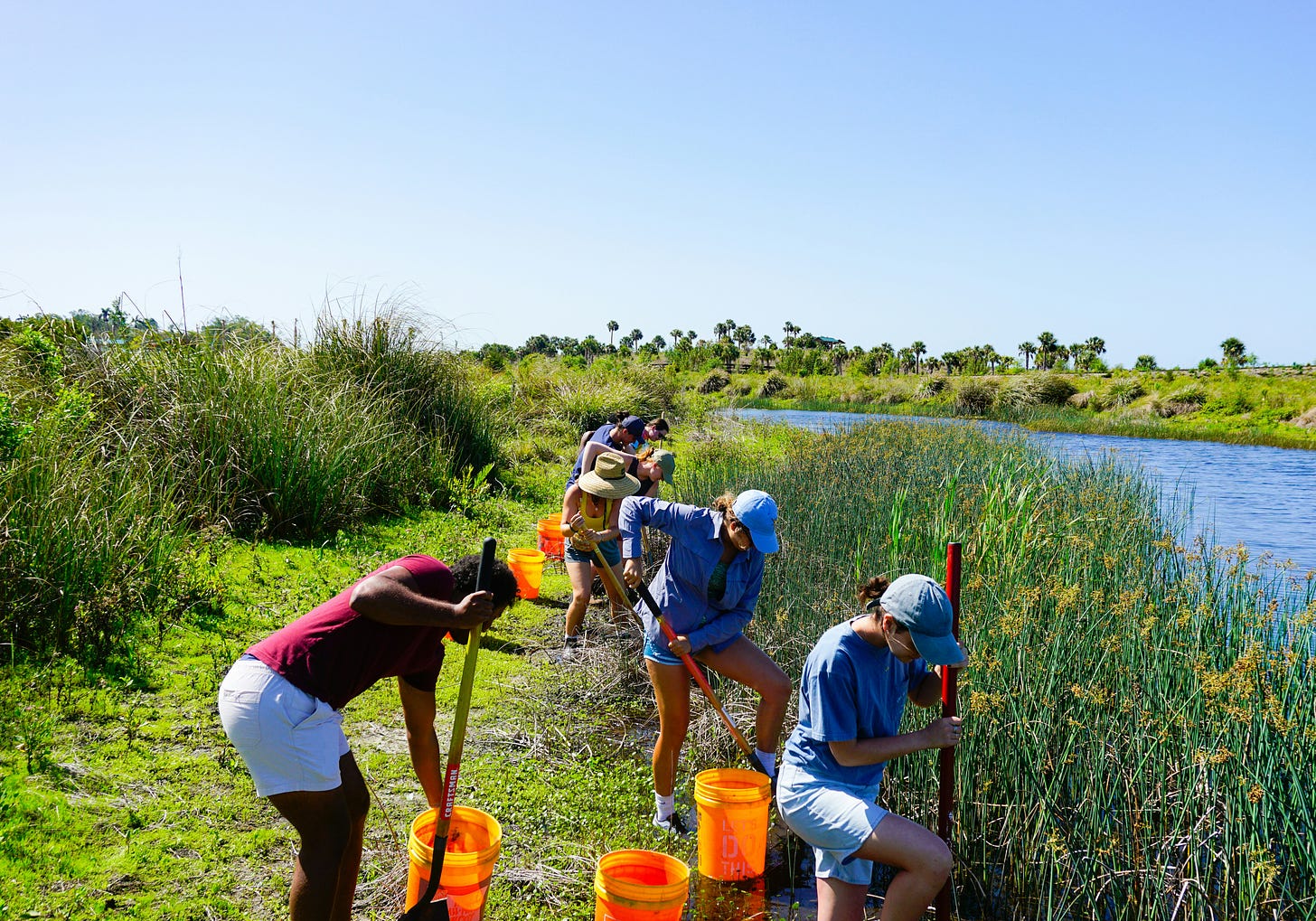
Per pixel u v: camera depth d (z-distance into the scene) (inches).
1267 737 191.2
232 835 171.0
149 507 286.8
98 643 231.9
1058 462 679.1
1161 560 382.9
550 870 172.7
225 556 311.3
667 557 194.2
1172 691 224.1
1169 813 188.2
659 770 194.9
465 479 481.4
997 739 195.6
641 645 287.0
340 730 132.7
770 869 184.2
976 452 698.8
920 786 193.3
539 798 199.8
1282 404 1606.8
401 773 204.2
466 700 137.9
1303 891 168.1
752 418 1201.4
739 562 190.4
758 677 192.2
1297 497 756.6
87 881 151.6
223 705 124.6
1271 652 227.0
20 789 169.8
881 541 367.2
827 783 147.9
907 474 541.0
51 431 281.4
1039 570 313.0
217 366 378.0
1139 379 1937.7
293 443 366.6
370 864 167.3
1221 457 1112.2
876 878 184.5
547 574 384.8
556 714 248.1
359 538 369.4
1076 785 192.7
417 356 517.0
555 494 536.4
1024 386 1822.1
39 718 195.2
